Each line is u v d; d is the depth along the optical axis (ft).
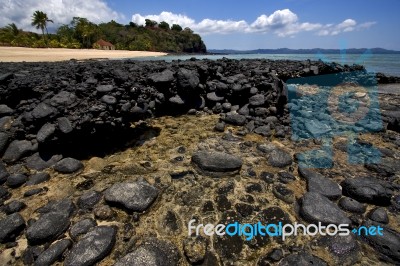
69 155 14.88
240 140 17.10
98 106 15.52
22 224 9.64
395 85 39.22
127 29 332.60
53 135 14.21
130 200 10.57
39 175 12.71
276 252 8.59
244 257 8.52
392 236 9.02
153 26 390.21
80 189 11.95
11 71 23.09
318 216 9.87
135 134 17.95
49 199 11.29
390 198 11.03
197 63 26.94
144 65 25.76
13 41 190.19
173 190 11.75
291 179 12.65
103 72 18.69
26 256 8.61
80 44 231.91
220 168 12.97
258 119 19.86
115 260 8.36
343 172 13.37
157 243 8.91
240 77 24.64
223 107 22.50
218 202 10.99
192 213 10.38
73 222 9.95
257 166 13.80
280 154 14.67
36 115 14.57
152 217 10.14
